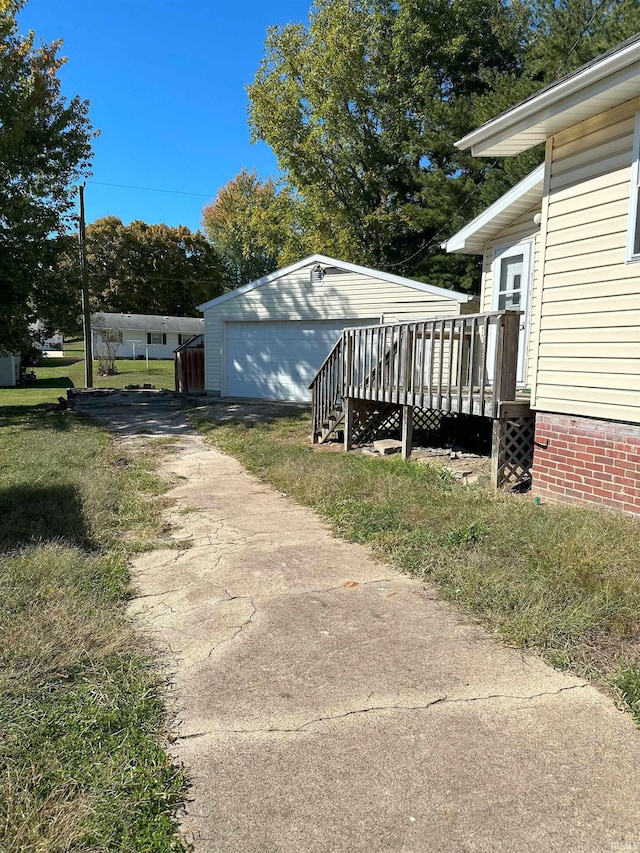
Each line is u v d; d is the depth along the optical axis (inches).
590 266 195.5
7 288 519.5
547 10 556.4
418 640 119.0
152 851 67.6
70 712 91.4
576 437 203.2
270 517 212.2
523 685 102.1
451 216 687.1
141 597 142.9
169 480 274.2
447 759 83.6
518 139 215.9
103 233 1769.2
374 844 69.2
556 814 73.3
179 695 100.3
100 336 1236.5
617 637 114.3
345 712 95.0
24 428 439.5
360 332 328.5
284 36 879.7
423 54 805.9
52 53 555.8
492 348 344.8
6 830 68.2
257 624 127.5
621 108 182.4
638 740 87.4
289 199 968.3
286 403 587.5
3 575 142.6
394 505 203.6
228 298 627.8
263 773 81.2
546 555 149.2
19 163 513.3
